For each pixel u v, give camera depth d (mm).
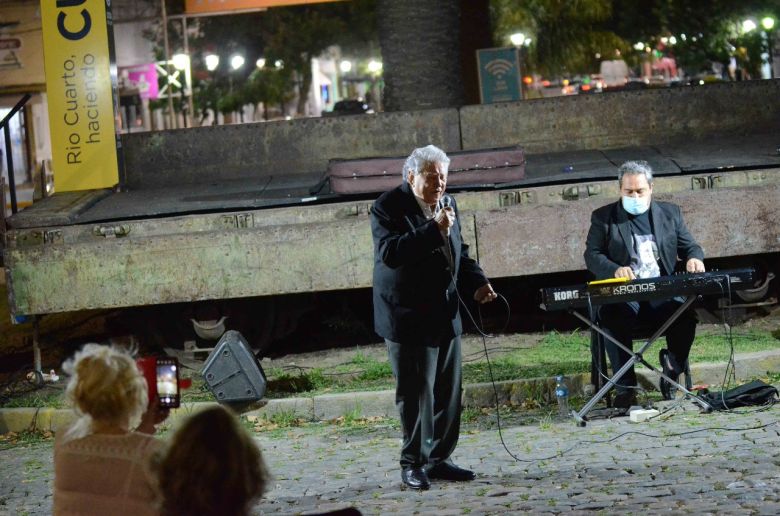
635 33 37750
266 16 37375
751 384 8680
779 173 11227
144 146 13688
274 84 38062
